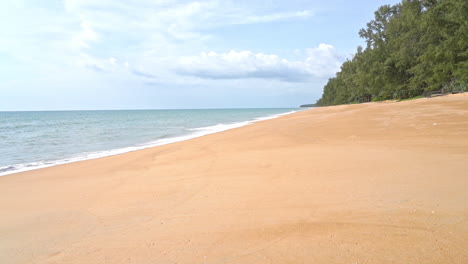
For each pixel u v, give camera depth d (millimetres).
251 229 3381
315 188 4801
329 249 2738
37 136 22328
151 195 5344
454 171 5035
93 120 56000
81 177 7836
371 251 2627
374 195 4160
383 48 54312
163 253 2984
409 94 49312
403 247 2646
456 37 35531
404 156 6695
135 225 3895
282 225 3416
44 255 3246
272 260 2633
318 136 12195
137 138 19422
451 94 36281
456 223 3025
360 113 22625
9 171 9594
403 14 49312
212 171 7035
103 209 4758
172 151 11539
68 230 3955
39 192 6422
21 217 4719
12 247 3555
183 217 4020
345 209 3727
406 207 3588
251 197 4652
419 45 45625
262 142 11898
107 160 10500
